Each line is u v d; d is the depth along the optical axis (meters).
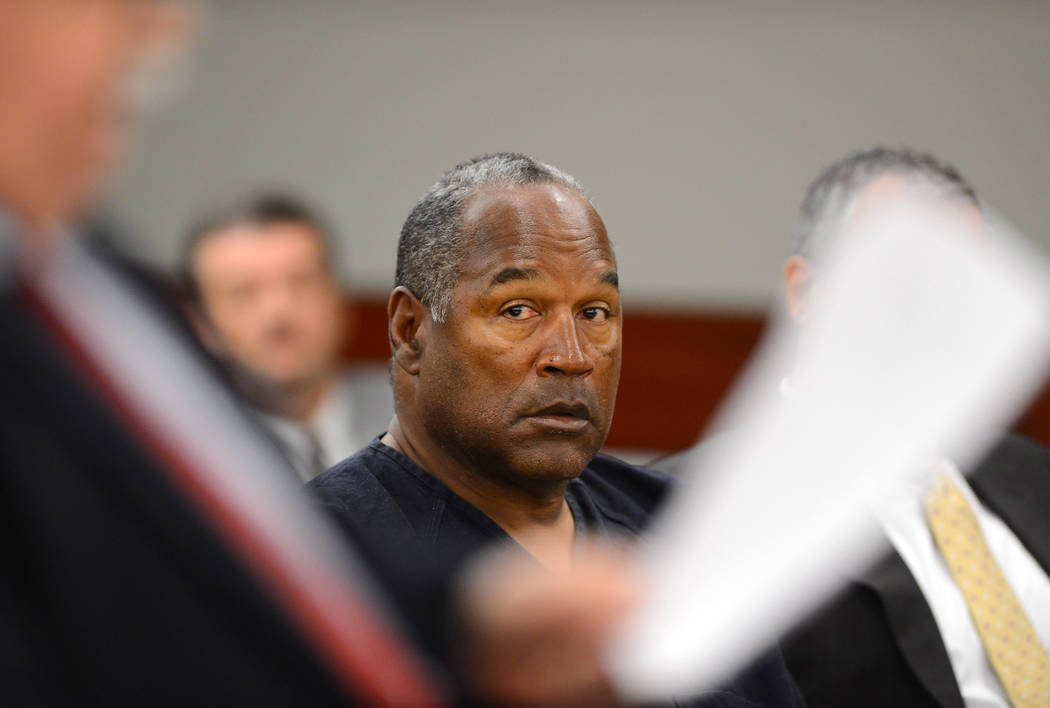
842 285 1.58
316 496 4.43
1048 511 6.69
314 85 12.51
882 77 12.30
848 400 1.55
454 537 4.38
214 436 1.88
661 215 12.45
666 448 12.51
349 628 1.89
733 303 12.38
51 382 1.69
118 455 1.72
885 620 5.91
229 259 8.41
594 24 12.41
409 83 12.51
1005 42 12.18
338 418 9.09
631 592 1.86
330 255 8.81
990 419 1.48
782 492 1.58
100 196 1.83
